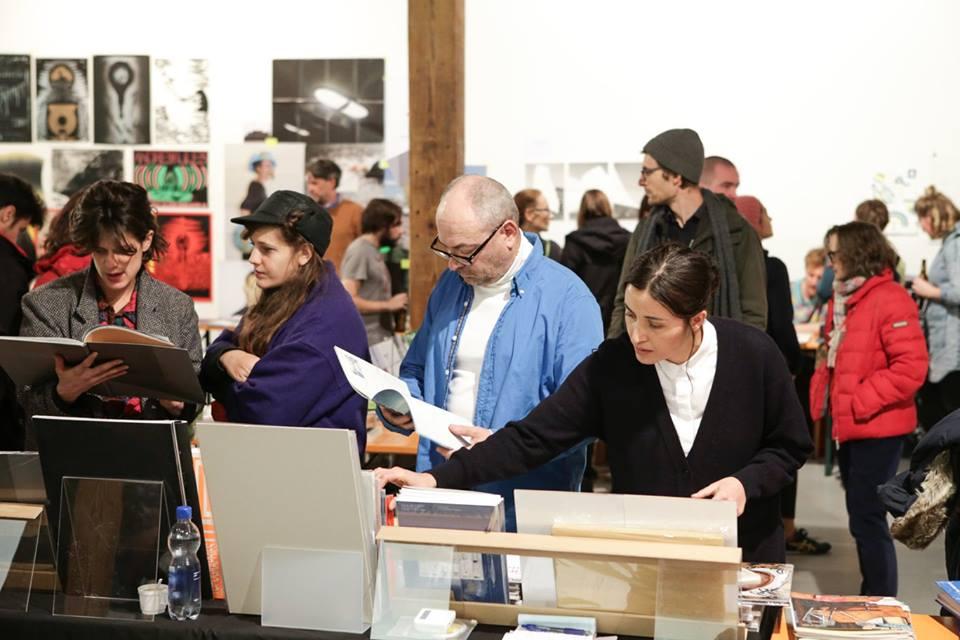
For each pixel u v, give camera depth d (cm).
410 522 199
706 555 182
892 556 426
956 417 225
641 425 221
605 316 549
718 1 807
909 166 798
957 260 646
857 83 799
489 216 246
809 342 667
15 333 323
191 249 850
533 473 253
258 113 841
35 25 851
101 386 247
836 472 739
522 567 194
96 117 851
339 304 256
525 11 824
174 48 844
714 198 399
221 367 259
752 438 219
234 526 198
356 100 831
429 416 229
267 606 198
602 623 193
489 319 259
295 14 833
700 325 213
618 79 820
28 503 209
